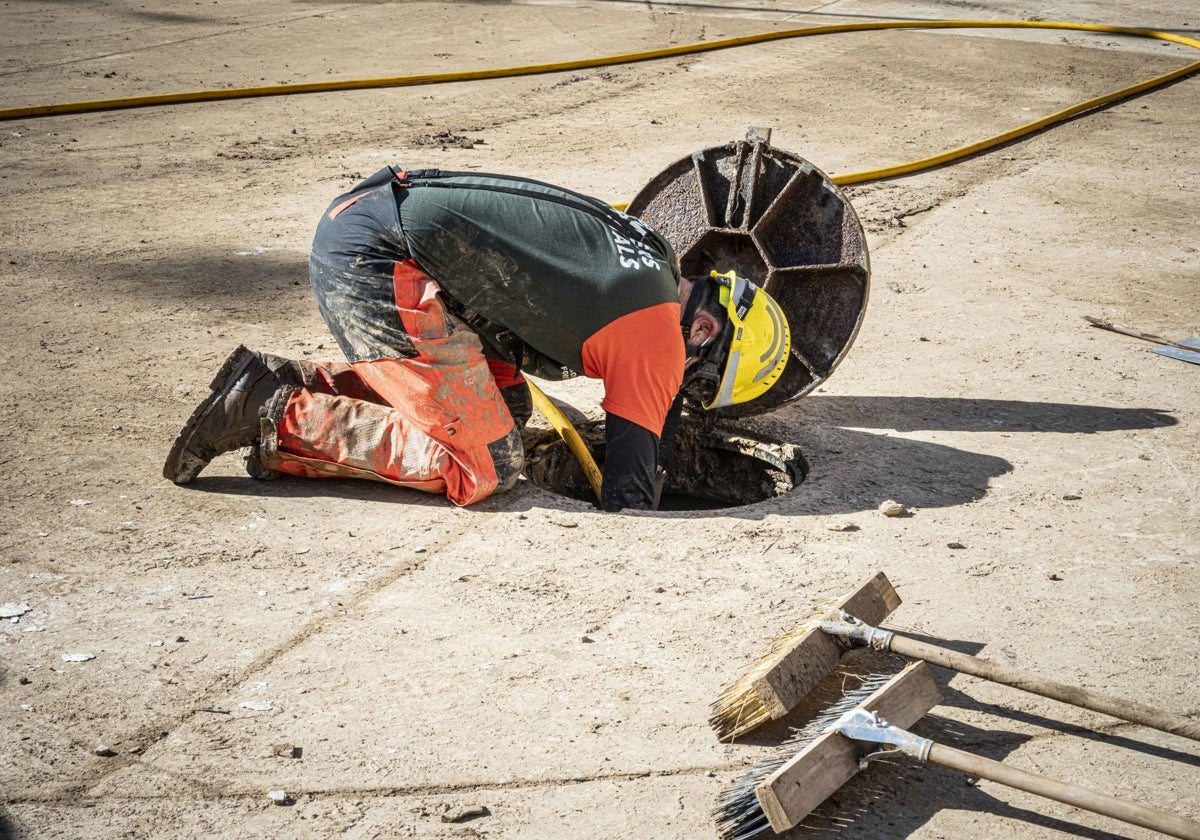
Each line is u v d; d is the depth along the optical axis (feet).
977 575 11.89
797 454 15.20
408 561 12.03
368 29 48.34
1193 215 25.79
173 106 35.04
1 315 19.08
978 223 25.14
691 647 10.57
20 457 14.19
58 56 41.24
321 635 10.68
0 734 9.20
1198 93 38.75
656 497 14.30
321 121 33.53
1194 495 13.74
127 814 8.39
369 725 9.43
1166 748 9.37
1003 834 8.39
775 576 11.82
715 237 16.58
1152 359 18.12
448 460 13.05
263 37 46.11
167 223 24.45
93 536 12.37
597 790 8.75
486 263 12.35
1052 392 16.89
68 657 10.25
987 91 38.63
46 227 23.97
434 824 8.35
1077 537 12.72
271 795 8.59
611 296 12.29
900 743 8.32
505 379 14.42
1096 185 28.14
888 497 13.71
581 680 10.08
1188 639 10.79
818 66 41.91
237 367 13.37
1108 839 8.34
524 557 12.15
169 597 11.26
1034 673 10.21
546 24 49.90
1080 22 51.65
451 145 30.68
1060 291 21.11
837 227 15.61
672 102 36.19
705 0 57.11
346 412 13.33
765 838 8.30
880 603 10.36
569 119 33.94
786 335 13.99
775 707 9.07
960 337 19.01
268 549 12.22
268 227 24.29
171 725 9.37
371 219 12.71
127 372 16.94
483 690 9.91
